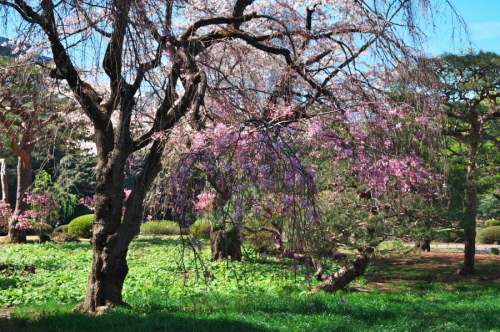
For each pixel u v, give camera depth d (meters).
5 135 21.20
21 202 23.78
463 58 15.13
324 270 12.30
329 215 11.33
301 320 8.25
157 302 9.80
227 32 9.28
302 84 10.36
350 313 9.28
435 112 7.80
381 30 7.74
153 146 8.45
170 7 8.57
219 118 8.44
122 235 8.73
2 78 11.45
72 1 6.59
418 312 9.73
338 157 8.10
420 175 9.95
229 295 11.14
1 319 8.17
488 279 16.98
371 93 8.50
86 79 9.44
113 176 8.80
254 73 11.05
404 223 12.66
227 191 5.87
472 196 17.88
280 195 5.79
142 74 6.82
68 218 34.44
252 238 15.77
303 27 11.41
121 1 6.42
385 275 17.23
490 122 16.28
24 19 6.91
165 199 6.58
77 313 8.27
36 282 12.34
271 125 5.87
